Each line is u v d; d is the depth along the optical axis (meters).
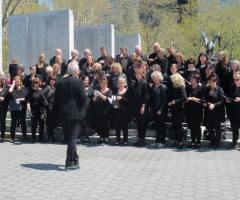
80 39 24.17
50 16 19.03
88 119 13.38
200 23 50.31
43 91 13.88
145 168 9.77
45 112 13.88
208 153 11.71
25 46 19.44
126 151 12.06
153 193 7.68
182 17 52.88
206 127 12.74
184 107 12.52
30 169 9.73
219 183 8.42
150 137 13.70
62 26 18.78
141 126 12.95
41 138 14.14
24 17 19.47
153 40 51.22
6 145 13.45
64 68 15.15
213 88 12.30
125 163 10.35
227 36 48.72
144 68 13.38
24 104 14.12
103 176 9.00
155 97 12.72
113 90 13.98
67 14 18.72
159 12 51.53
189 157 11.12
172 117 12.59
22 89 14.10
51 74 14.02
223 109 12.45
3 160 10.84
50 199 7.29
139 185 8.24
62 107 9.66
